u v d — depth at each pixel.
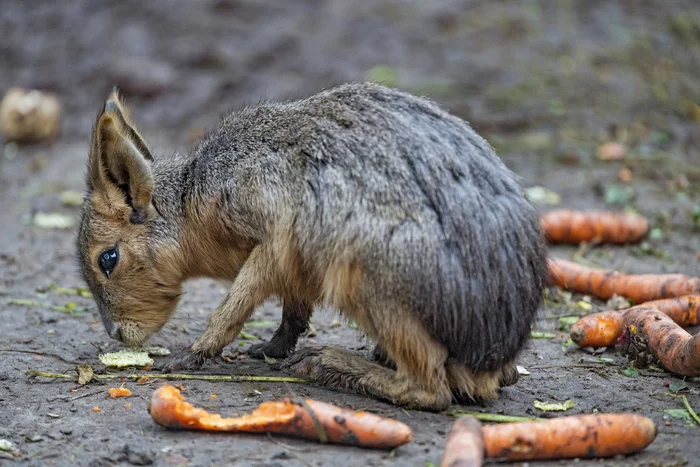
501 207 8.95
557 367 10.66
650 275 12.39
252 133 10.05
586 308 12.59
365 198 8.92
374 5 25.06
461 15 24.95
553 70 22.50
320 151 9.38
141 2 24.73
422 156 8.98
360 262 8.88
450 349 8.93
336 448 8.34
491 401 9.52
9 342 11.46
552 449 7.95
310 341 11.60
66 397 9.66
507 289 8.85
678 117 20.78
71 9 24.97
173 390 8.73
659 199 17.06
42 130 21.38
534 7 25.44
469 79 22.20
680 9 25.30
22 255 15.30
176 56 23.16
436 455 8.13
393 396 9.23
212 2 24.53
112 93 11.05
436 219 8.74
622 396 9.72
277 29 23.84
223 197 9.93
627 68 22.62
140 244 10.48
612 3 25.61
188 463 8.05
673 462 8.05
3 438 8.70
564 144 19.64
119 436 8.65
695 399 9.62
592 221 15.02
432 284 8.65
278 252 9.57
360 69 22.62
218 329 10.04
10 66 23.83
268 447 8.36
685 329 11.33
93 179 10.33
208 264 10.52
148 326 10.85
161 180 10.50
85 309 12.85
